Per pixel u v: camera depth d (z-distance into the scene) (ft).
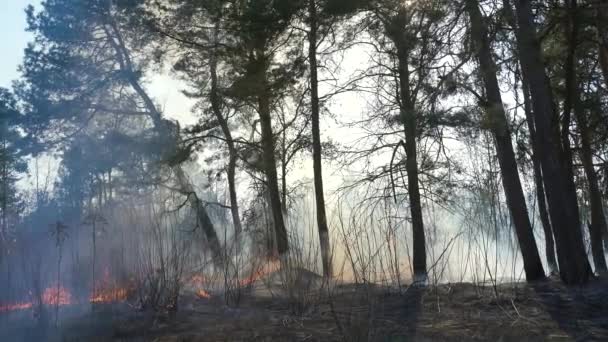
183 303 40.73
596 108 61.00
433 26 53.62
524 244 54.49
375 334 31.07
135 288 39.40
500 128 51.70
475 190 58.75
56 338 33.78
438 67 54.19
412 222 56.95
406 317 35.78
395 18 59.11
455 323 34.60
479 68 53.01
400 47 58.23
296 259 40.83
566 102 50.80
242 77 72.64
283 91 71.82
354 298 37.42
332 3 61.00
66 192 47.57
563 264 47.14
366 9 61.57
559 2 54.80
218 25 72.79
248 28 64.39
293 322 35.12
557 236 47.88
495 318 35.78
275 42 70.28
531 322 34.88
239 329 34.63
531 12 50.21
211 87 82.89
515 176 55.57
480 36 52.34
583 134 61.00
